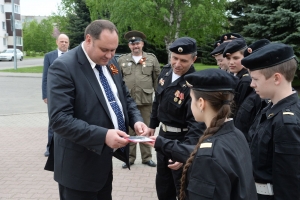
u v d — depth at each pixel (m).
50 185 4.26
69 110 2.21
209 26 17.66
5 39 48.16
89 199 2.45
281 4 11.89
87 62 2.36
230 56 3.12
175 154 2.06
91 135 2.15
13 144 6.19
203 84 1.65
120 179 4.46
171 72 3.09
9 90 13.86
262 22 12.42
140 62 5.08
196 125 2.61
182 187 1.65
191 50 2.83
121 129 2.57
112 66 2.69
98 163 2.38
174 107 2.90
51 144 2.63
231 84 1.65
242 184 1.52
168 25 17.66
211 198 1.45
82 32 23.91
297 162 1.84
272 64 1.92
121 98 2.67
